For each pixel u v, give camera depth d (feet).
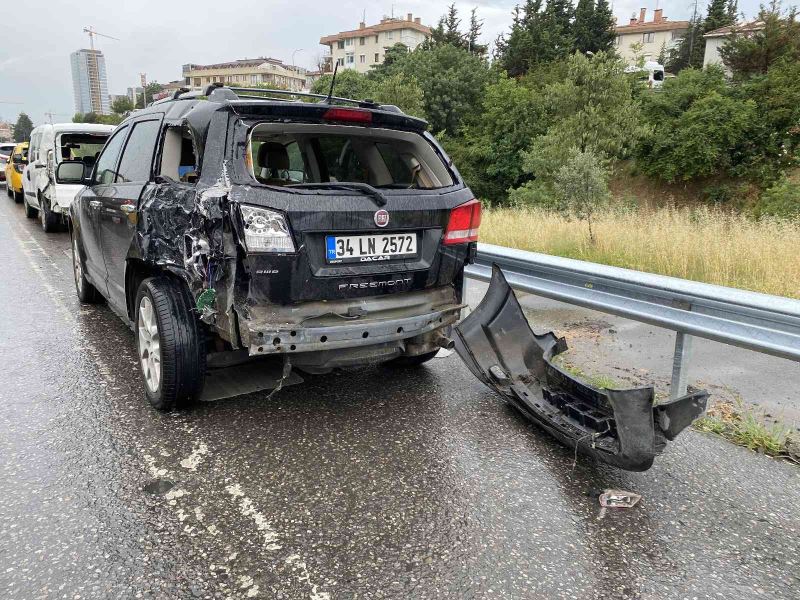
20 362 14.75
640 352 17.04
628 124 97.60
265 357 12.35
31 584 7.10
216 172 10.07
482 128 142.20
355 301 10.89
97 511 8.64
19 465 9.86
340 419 12.05
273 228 9.77
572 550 8.10
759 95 105.19
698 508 9.21
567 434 10.56
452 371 15.11
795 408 13.10
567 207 59.36
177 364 11.24
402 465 10.28
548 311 21.77
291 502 9.04
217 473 9.79
